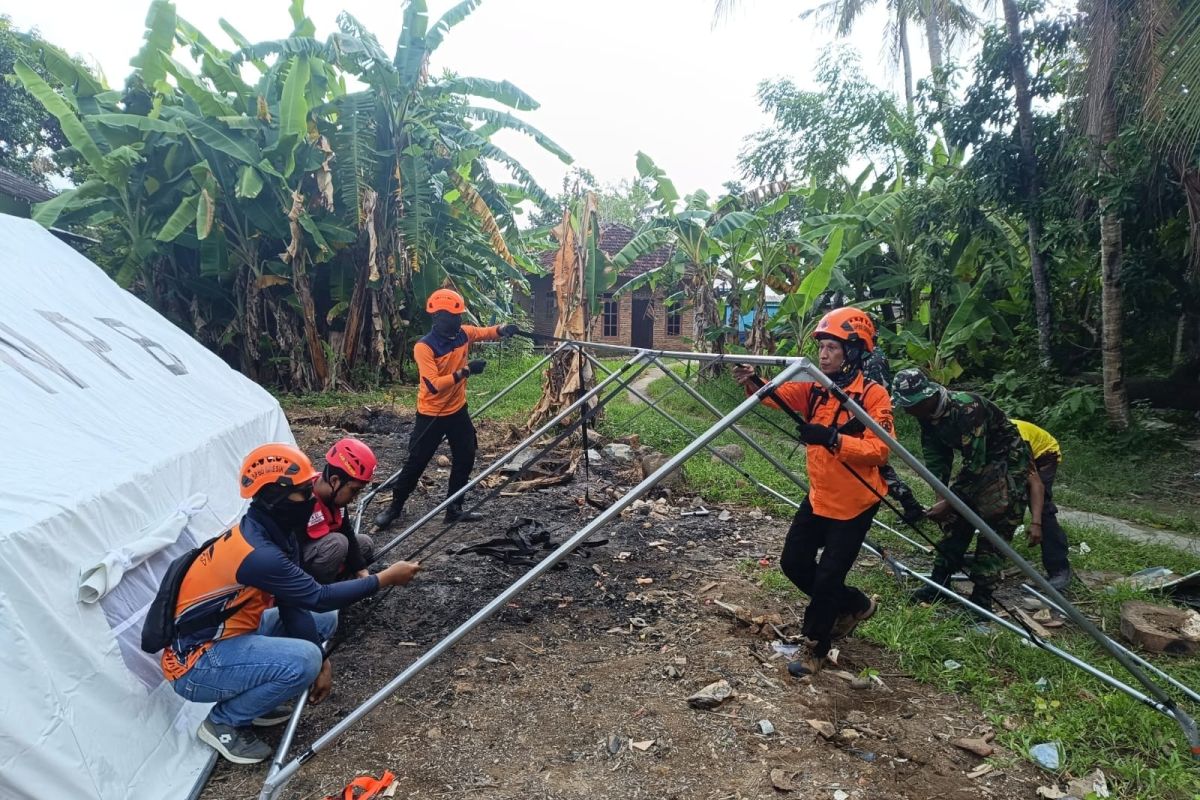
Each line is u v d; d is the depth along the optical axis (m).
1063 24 9.17
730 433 9.84
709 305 13.43
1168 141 7.45
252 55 12.12
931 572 4.95
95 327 4.69
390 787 2.77
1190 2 7.06
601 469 7.91
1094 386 10.74
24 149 19.64
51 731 2.27
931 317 12.81
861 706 3.44
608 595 4.71
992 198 10.35
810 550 3.72
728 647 3.95
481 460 8.22
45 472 2.78
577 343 5.77
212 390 5.29
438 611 4.45
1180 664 3.84
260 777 2.88
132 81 12.47
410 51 12.48
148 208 12.36
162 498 3.49
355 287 13.87
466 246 15.40
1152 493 7.89
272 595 2.91
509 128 12.98
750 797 2.77
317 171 12.67
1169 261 9.49
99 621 2.66
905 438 10.14
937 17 16.97
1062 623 4.41
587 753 3.03
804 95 18.94
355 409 11.68
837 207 14.08
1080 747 3.09
